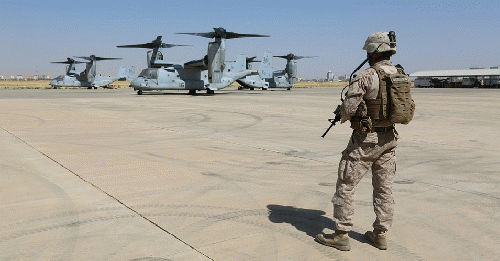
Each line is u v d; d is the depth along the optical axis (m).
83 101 24.88
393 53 3.38
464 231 3.81
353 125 3.33
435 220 4.11
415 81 89.38
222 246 3.40
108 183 5.42
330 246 3.43
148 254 3.22
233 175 5.97
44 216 4.11
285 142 9.15
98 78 65.12
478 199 4.82
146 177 5.79
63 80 60.59
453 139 9.77
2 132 10.38
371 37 3.37
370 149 3.33
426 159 7.25
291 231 3.78
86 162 6.78
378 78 3.24
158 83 35.56
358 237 3.67
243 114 16.36
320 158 7.29
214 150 8.05
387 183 3.41
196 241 3.50
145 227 3.83
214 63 33.53
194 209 4.39
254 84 55.69
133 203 4.57
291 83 60.31
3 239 3.52
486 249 3.40
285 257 3.21
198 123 12.95
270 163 6.84
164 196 4.86
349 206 3.38
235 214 4.24
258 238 3.59
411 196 4.93
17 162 6.71
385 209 3.39
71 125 12.06
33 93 40.12
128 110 17.89
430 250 3.39
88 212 4.25
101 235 3.62
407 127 12.36
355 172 3.36
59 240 3.50
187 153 7.70
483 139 9.78
